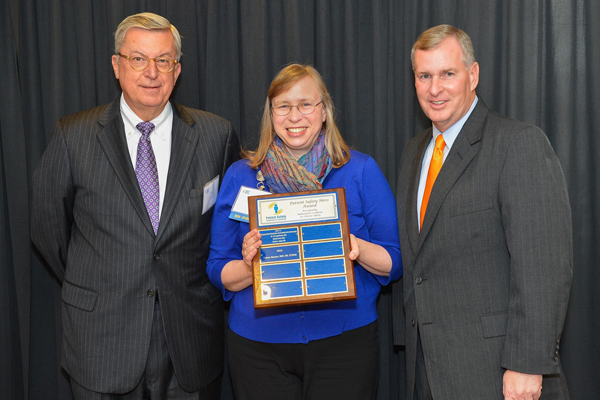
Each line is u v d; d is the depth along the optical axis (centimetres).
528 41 209
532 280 139
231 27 233
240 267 164
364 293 170
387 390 234
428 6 217
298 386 168
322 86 168
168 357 186
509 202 144
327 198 158
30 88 239
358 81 230
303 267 154
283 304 151
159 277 178
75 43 238
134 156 186
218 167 193
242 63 231
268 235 157
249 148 230
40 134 242
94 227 180
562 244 140
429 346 159
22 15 236
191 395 193
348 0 223
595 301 212
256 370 167
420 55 162
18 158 237
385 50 222
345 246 155
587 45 207
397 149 229
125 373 176
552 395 153
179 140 188
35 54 238
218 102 235
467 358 152
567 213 143
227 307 241
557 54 210
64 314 187
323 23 224
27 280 240
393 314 192
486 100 214
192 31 234
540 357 138
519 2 208
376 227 173
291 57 226
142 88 177
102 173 178
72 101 239
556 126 212
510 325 143
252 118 230
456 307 154
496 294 151
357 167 170
